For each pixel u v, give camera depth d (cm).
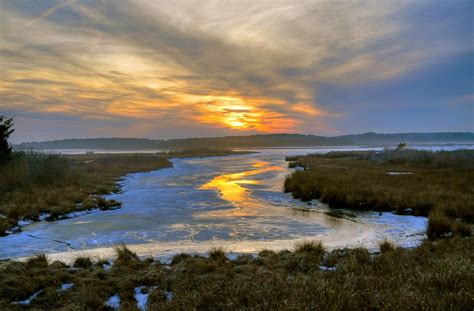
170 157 6906
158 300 471
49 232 980
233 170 3469
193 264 616
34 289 507
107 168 3191
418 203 1206
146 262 659
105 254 757
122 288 513
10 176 1571
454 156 2936
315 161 4050
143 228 1035
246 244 860
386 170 2519
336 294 410
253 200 1575
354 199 1368
